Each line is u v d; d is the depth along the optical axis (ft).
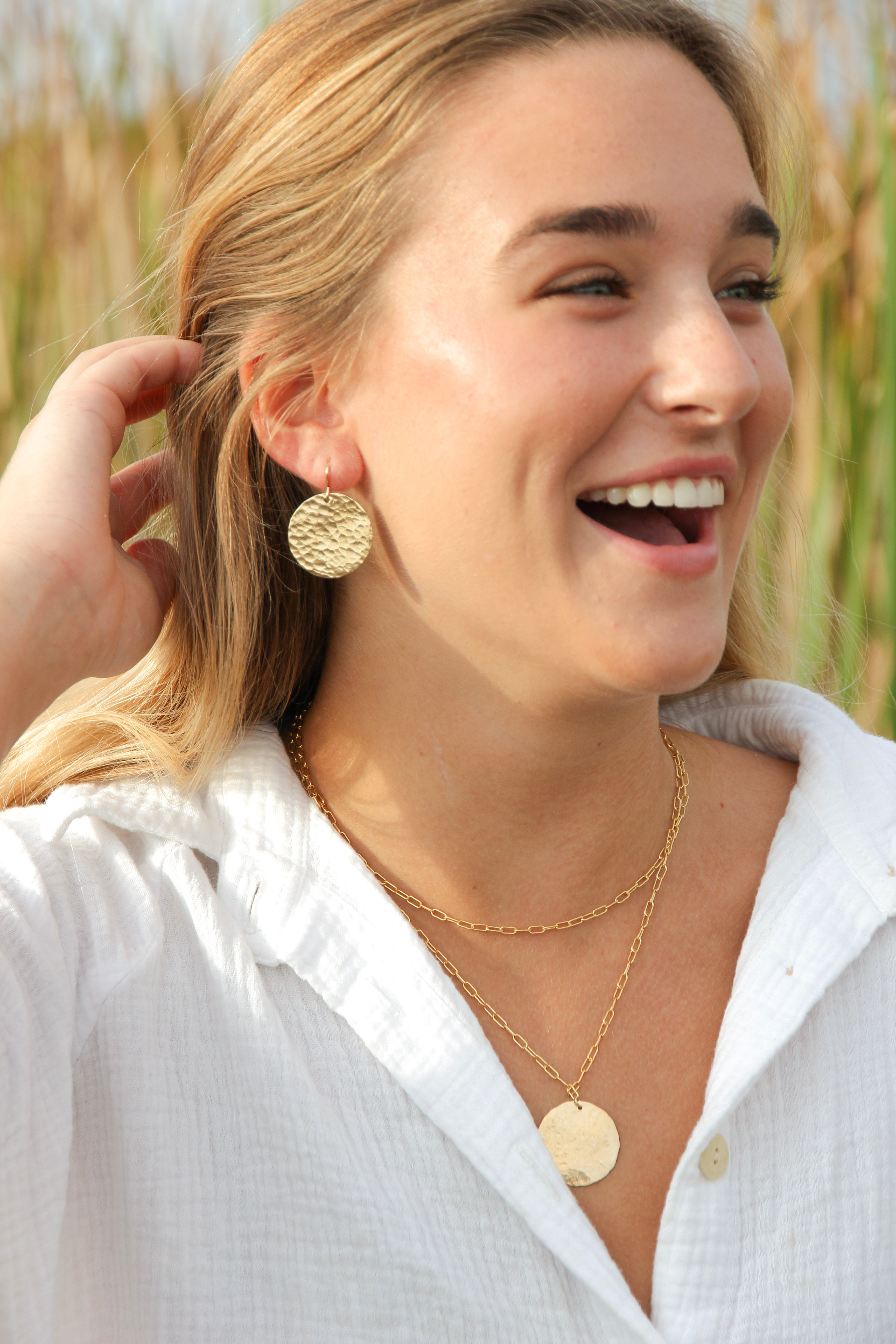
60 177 10.75
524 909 4.23
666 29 3.90
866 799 4.48
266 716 4.67
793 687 5.10
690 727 5.32
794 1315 3.73
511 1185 3.64
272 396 4.17
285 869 4.10
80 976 3.90
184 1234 3.75
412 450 3.84
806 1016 3.98
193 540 4.61
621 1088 3.99
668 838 4.42
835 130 8.80
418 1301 3.63
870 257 8.82
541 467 3.65
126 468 4.85
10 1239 3.47
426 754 4.16
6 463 10.93
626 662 3.69
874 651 8.73
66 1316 3.74
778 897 4.23
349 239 3.90
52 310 10.82
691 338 3.60
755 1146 3.88
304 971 3.94
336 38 4.05
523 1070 4.00
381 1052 3.82
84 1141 3.84
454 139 3.75
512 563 3.77
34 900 3.89
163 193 9.92
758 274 4.00
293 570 4.61
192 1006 3.95
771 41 8.43
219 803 4.33
